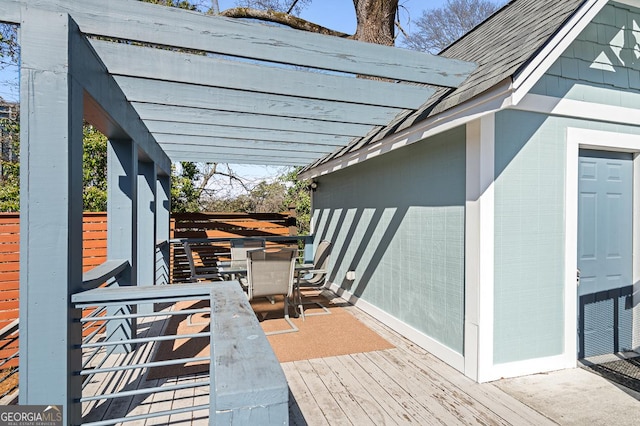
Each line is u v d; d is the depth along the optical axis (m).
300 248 9.87
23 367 1.89
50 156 1.93
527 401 2.77
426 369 3.38
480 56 3.64
